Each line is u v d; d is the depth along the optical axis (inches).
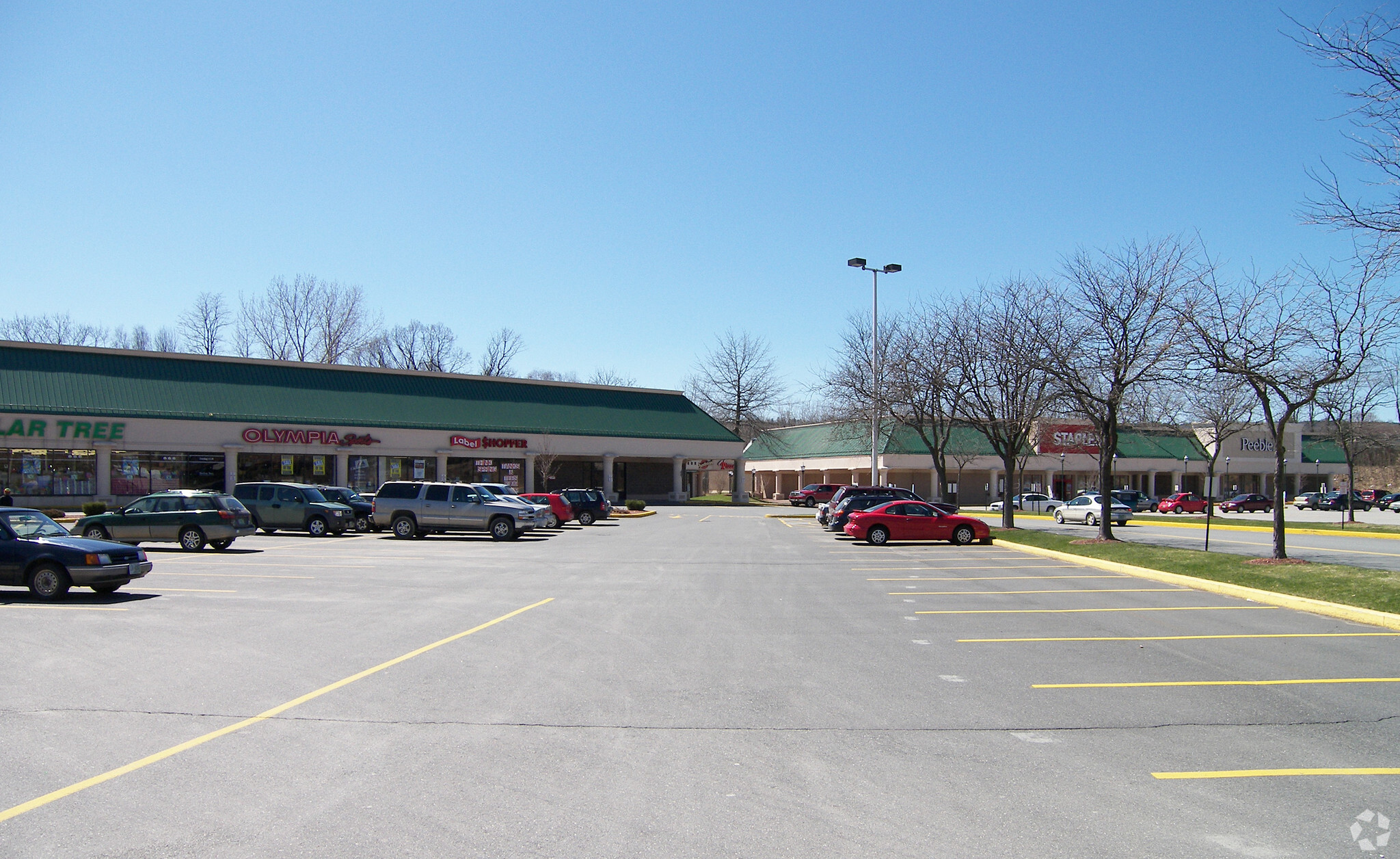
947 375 1375.5
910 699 325.7
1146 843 197.6
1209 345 799.7
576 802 219.6
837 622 500.7
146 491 1892.2
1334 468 2992.1
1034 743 273.0
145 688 332.2
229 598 580.4
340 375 2268.7
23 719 290.7
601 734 277.7
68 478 1812.3
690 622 492.7
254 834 198.1
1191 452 2797.7
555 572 754.2
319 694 324.2
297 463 2068.2
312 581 679.7
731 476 3612.2
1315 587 594.2
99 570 564.4
